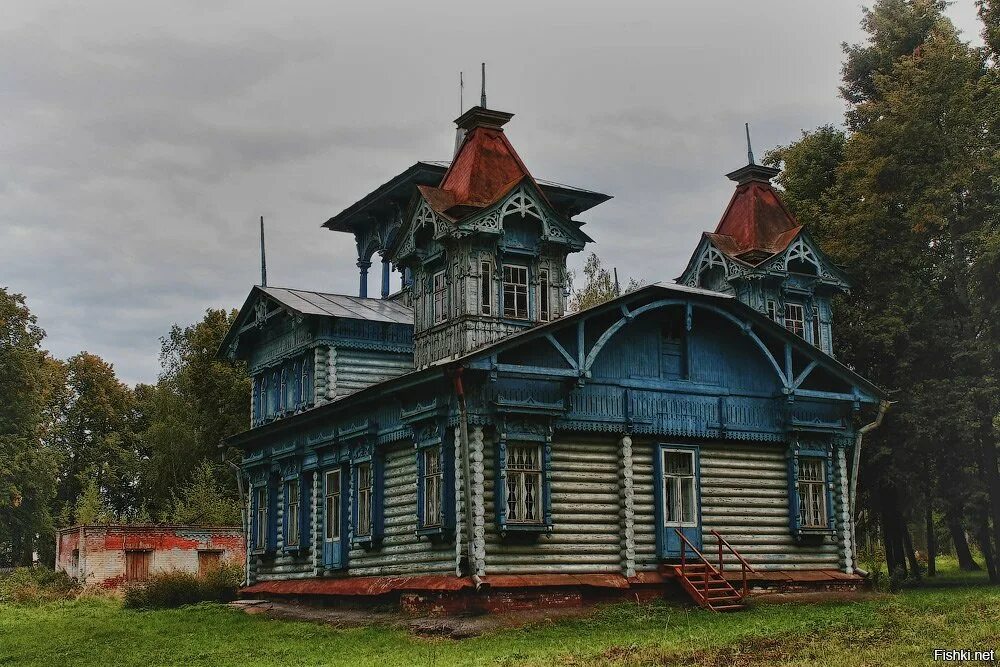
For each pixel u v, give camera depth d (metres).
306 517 35.06
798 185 45.50
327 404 32.66
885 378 40.22
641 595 27.73
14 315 67.19
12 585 50.03
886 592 31.08
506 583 25.70
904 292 39.66
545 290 31.08
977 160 38.03
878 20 44.62
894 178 39.91
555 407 27.12
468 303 29.55
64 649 26.70
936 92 38.78
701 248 38.22
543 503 26.88
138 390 89.06
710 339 30.78
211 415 72.25
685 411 29.80
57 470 70.62
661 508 28.89
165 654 24.62
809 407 32.06
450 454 26.72
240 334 42.16
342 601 30.80
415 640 23.45
